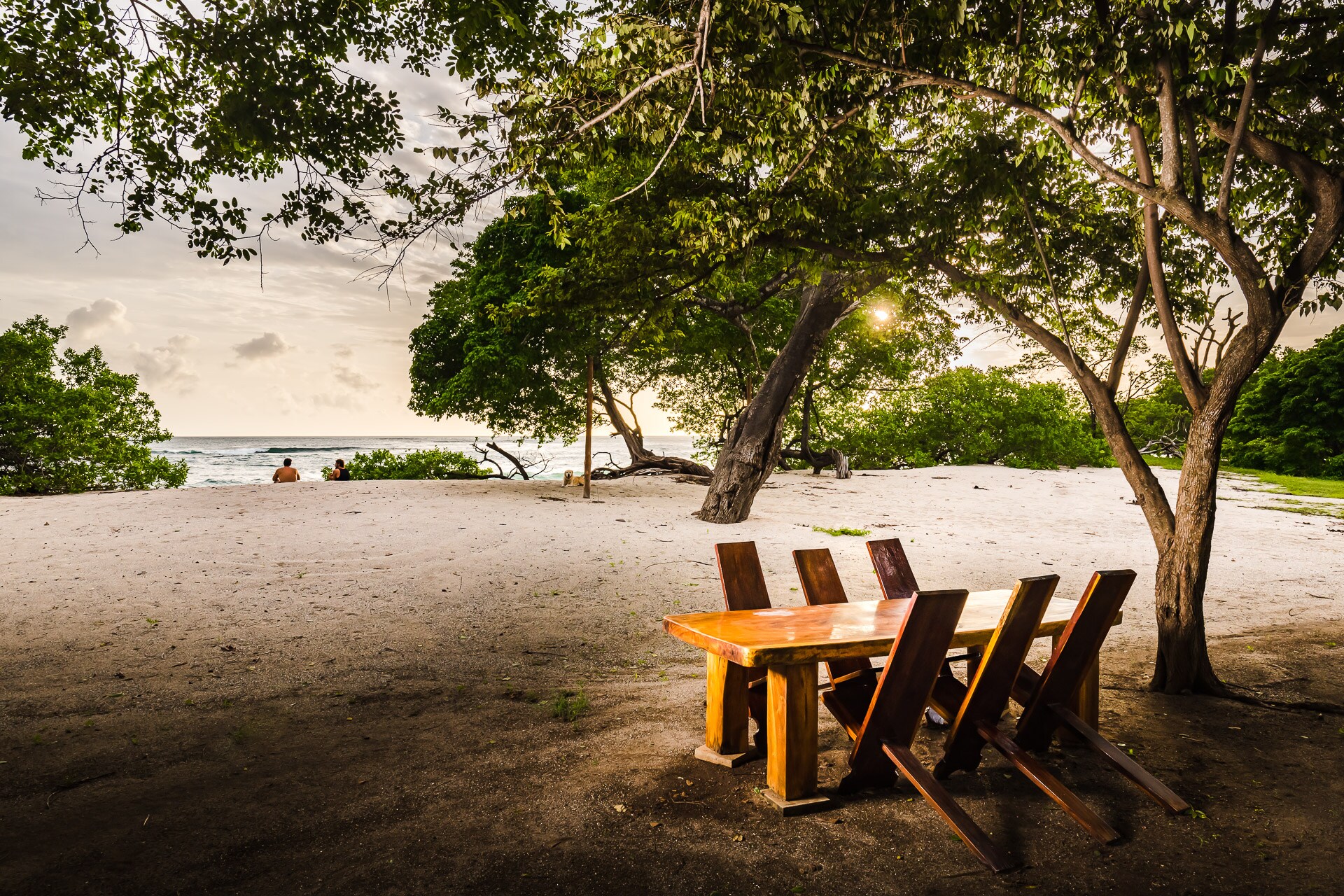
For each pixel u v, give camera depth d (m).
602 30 5.68
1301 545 13.37
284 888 2.67
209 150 7.14
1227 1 4.94
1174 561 5.18
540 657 6.12
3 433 21.77
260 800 3.41
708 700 4.00
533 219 17.47
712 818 3.22
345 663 5.84
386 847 2.97
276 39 6.55
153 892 2.64
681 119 6.12
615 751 4.02
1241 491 24.44
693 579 9.45
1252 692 5.19
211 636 6.49
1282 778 3.71
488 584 8.88
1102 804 3.40
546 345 18.41
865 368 25.08
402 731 4.38
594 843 3.00
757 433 14.86
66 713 4.64
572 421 22.19
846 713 3.88
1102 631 3.67
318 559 10.09
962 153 6.40
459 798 3.42
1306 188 4.82
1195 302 7.11
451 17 6.99
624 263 9.16
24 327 23.16
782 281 15.32
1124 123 5.63
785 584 9.13
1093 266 7.62
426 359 20.66
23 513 13.59
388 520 13.34
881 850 2.96
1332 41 5.02
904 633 3.20
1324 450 38.09
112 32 6.35
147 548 10.47
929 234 7.03
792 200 7.16
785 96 5.80
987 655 3.43
